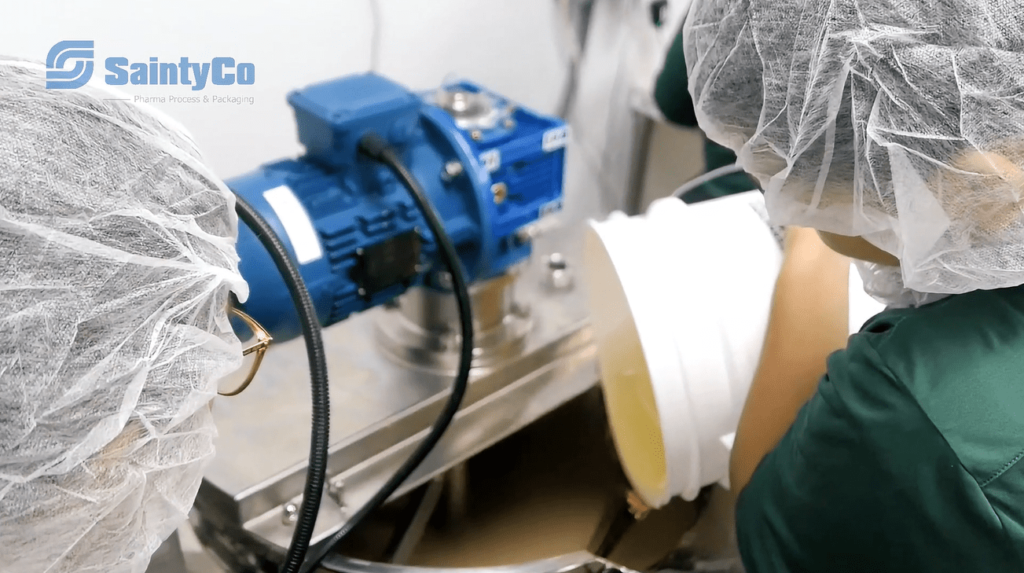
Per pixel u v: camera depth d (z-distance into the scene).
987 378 0.47
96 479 0.39
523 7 1.21
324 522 0.72
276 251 0.62
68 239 0.36
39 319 0.35
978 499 0.45
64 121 0.38
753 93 0.55
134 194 0.40
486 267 0.83
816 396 0.57
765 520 0.59
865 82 0.47
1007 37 0.42
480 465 0.93
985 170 0.45
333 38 0.98
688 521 0.93
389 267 0.74
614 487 0.98
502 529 0.92
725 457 0.80
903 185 0.47
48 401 0.36
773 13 0.49
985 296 0.51
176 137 0.46
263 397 0.83
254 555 0.72
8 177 0.35
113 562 0.43
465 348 0.76
